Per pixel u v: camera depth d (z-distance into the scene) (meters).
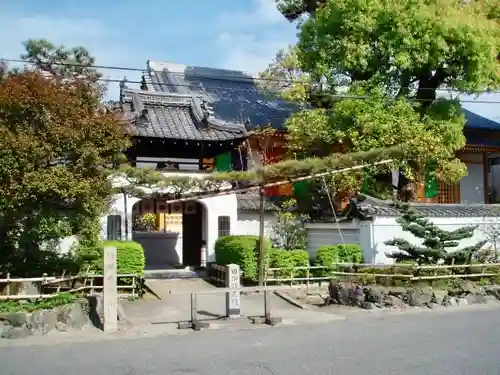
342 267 18.83
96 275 15.07
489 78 20.66
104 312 12.87
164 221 31.83
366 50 20.61
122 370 9.20
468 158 31.19
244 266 18.97
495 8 21.75
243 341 11.59
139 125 20.64
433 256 17.23
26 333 12.06
